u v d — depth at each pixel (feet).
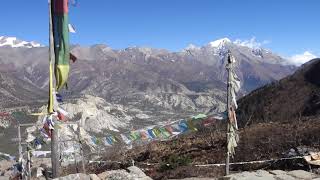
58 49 43.96
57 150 45.34
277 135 79.71
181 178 68.08
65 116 45.88
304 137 75.20
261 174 51.90
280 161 67.77
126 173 43.34
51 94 44.52
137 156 91.61
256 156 73.56
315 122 91.04
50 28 43.96
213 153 82.23
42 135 57.67
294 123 94.27
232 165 72.95
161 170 75.72
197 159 81.10
